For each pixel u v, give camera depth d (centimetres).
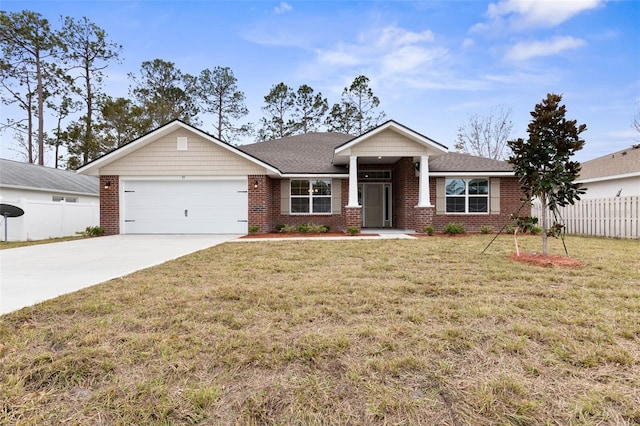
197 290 484
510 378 247
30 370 258
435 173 1433
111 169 1411
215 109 3441
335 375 256
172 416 210
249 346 301
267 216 1444
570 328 335
